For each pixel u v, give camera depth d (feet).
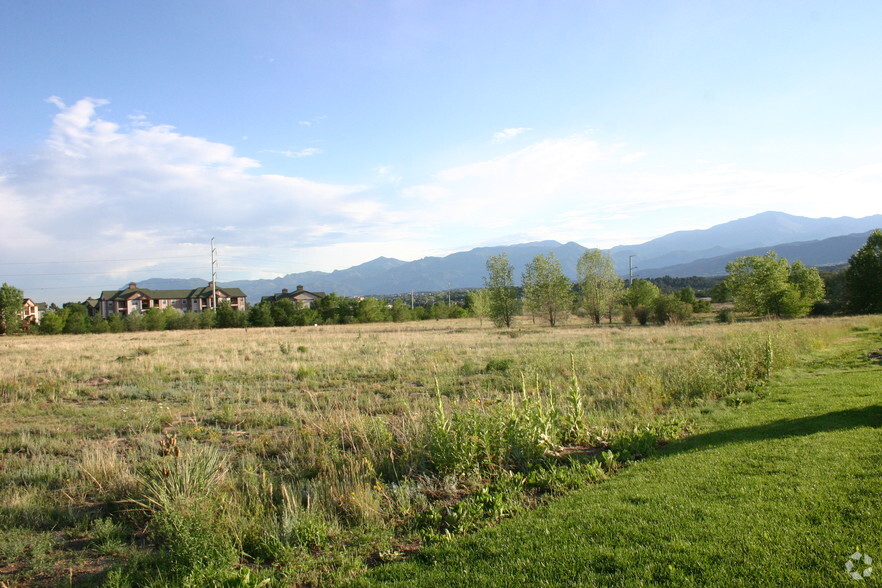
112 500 19.11
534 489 18.69
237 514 16.69
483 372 52.03
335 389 44.80
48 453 27.02
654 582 11.04
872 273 164.76
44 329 192.54
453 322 229.86
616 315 183.83
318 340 109.19
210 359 69.15
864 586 10.02
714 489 16.19
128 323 206.59
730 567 11.30
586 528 14.20
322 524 16.11
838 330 76.79
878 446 19.53
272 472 22.30
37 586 13.61
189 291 358.84
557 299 177.88
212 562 13.34
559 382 41.86
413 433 25.26
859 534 12.24
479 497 17.62
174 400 41.45
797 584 10.43
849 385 34.86
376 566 13.84
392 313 261.85
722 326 113.80
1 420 34.83
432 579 12.37
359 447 25.29
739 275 158.71
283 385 47.26
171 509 15.01
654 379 37.24
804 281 186.70
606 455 20.83
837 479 16.07
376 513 16.87
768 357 40.96
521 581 11.71
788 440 21.31
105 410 37.24
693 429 25.86
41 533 16.74
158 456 22.21
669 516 14.37
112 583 13.09
